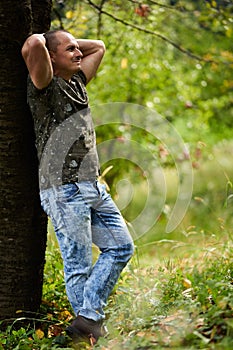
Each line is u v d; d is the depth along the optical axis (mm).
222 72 21484
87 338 8867
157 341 8016
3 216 9578
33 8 9523
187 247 14773
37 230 9852
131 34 19516
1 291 9742
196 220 18297
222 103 22766
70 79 9195
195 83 22203
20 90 9328
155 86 21422
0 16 9000
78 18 17562
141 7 16391
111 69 20766
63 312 10445
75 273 9000
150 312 9297
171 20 20203
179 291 10109
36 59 8516
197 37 20844
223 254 12312
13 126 9383
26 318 9508
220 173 22875
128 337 8469
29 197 9641
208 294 9133
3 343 8953
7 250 9656
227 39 20797
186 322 8234
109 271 9070
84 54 9805
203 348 7566
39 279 10047
